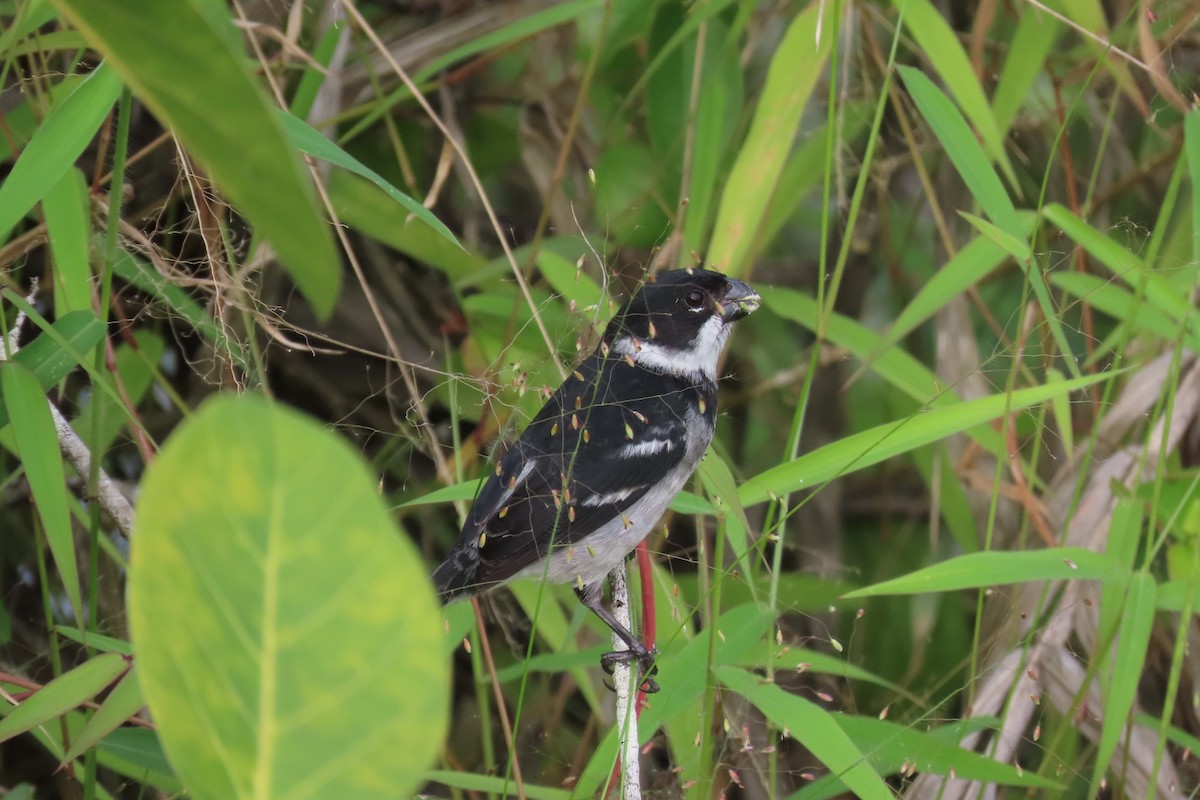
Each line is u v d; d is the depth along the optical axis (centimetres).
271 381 921
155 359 759
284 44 664
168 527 126
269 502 126
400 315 933
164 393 855
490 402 607
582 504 650
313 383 916
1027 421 838
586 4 748
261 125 128
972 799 638
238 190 131
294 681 133
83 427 638
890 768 579
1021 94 750
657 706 549
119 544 745
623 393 681
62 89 623
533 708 838
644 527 673
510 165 1003
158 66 130
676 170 859
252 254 636
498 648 868
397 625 131
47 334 515
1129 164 893
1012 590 731
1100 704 649
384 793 134
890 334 650
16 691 568
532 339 788
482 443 811
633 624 662
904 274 977
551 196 740
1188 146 635
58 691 427
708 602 606
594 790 555
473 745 835
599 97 918
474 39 873
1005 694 664
